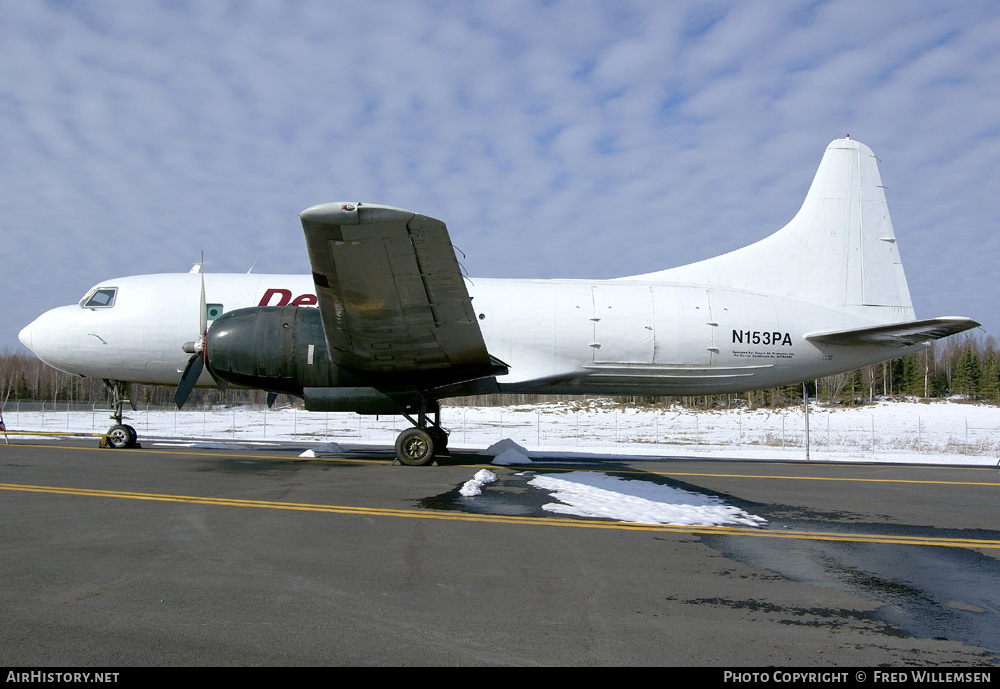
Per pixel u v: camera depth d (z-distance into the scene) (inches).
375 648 145.6
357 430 1104.8
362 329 407.8
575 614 169.5
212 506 299.7
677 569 212.8
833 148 617.9
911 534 273.3
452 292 368.5
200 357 506.0
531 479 408.5
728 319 561.6
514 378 547.5
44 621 158.1
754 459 641.6
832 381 2381.9
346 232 315.6
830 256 602.5
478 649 146.1
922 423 1563.7
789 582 201.6
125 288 574.9
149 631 153.0
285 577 195.5
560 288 565.6
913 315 607.2
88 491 336.2
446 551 228.5
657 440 984.3
